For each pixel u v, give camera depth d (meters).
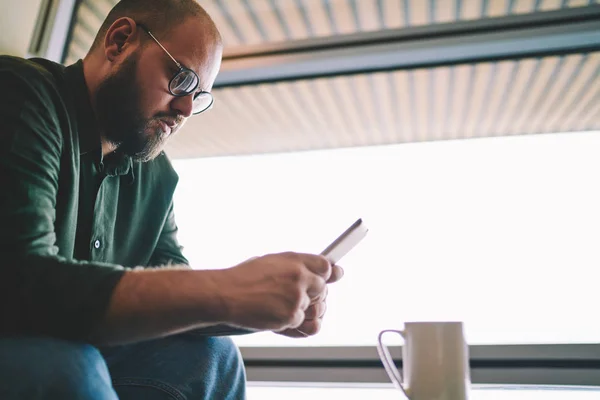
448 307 1.39
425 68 1.43
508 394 1.35
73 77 0.90
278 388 1.50
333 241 0.71
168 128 0.97
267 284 0.58
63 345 0.50
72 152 0.79
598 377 1.27
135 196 1.03
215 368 0.86
